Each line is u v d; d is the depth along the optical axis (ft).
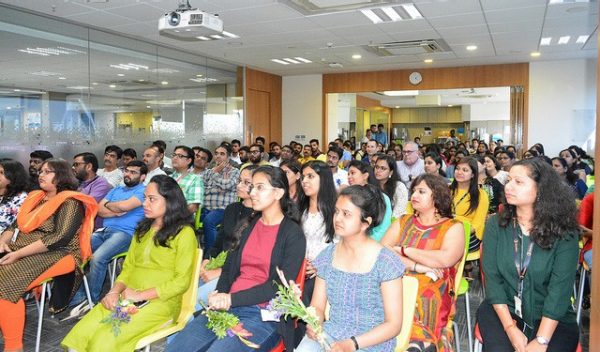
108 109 24.79
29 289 10.18
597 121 5.33
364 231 6.55
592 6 19.54
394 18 21.57
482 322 7.66
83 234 11.32
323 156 24.59
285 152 26.48
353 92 38.34
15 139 20.51
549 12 20.48
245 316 7.57
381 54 30.35
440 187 8.75
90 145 23.90
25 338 11.40
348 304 6.47
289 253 7.70
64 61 22.38
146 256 9.04
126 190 13.79
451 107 67.00
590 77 32.19
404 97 57.57
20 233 11.05
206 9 19.80
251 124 36.60
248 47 28.12
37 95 21.29
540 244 7.07
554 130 33.22
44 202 11.29
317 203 9.82
